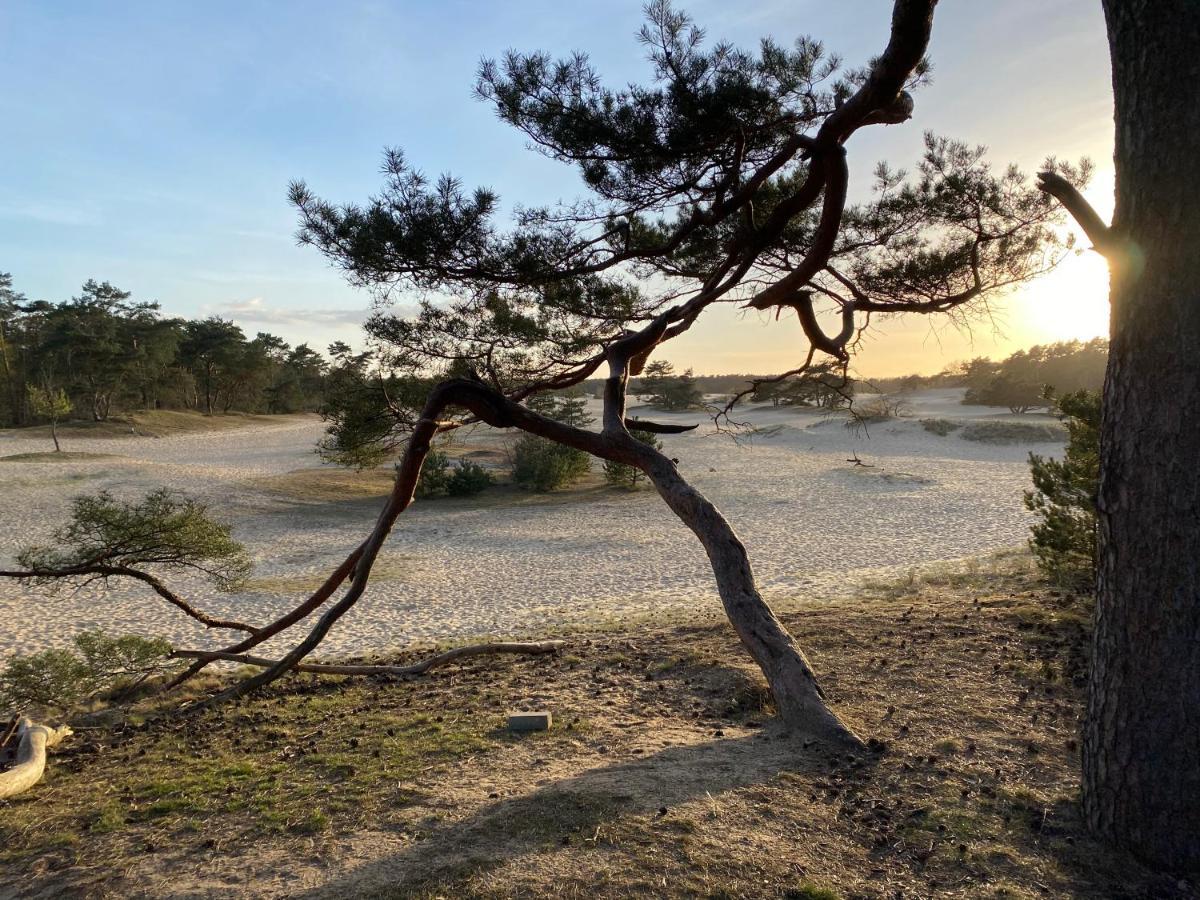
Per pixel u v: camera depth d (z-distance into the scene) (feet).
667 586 54.13
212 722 21.75
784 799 12.66
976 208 21.49
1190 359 10.48
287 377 319.06
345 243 18.65
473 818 12.48
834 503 93.30
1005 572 40.55
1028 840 11.55
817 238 17.72
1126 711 11.14
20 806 15.39
